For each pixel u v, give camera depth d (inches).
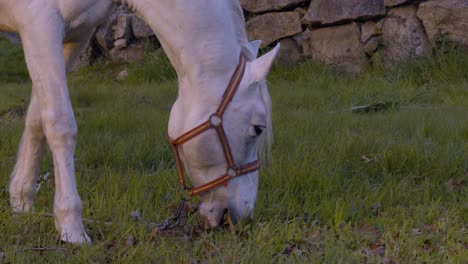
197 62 133.9
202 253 139.2
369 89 363.3
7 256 129.3
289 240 145.9
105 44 499.5
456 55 389.7
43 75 136.2
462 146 223.0
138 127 258.5
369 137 232.1
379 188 183.3
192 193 139.8
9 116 308.8
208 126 133.3
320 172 190.4
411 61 402.0
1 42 584.7
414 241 145.6
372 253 141.1
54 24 137.9
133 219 156.8
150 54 476.7
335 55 431.2
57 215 138.6
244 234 145.9
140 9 139.9
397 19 417.1
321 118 277.0
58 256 131.0
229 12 136.8
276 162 199.3
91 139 232.2
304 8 448.1
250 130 134.4
